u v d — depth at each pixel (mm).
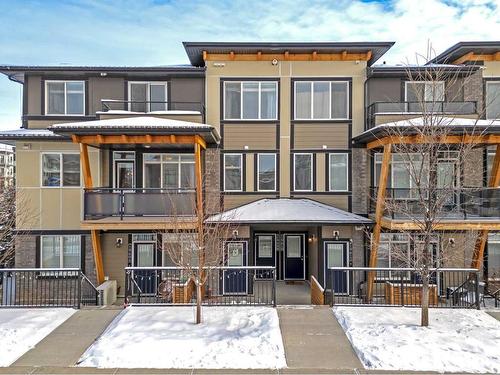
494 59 14844
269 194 15242
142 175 14945
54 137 14195
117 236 14742
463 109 13898
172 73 15094
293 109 15227
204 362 7160
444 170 11844
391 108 14336
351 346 7852
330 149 15141
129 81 15195
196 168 13031
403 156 11188
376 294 14070
